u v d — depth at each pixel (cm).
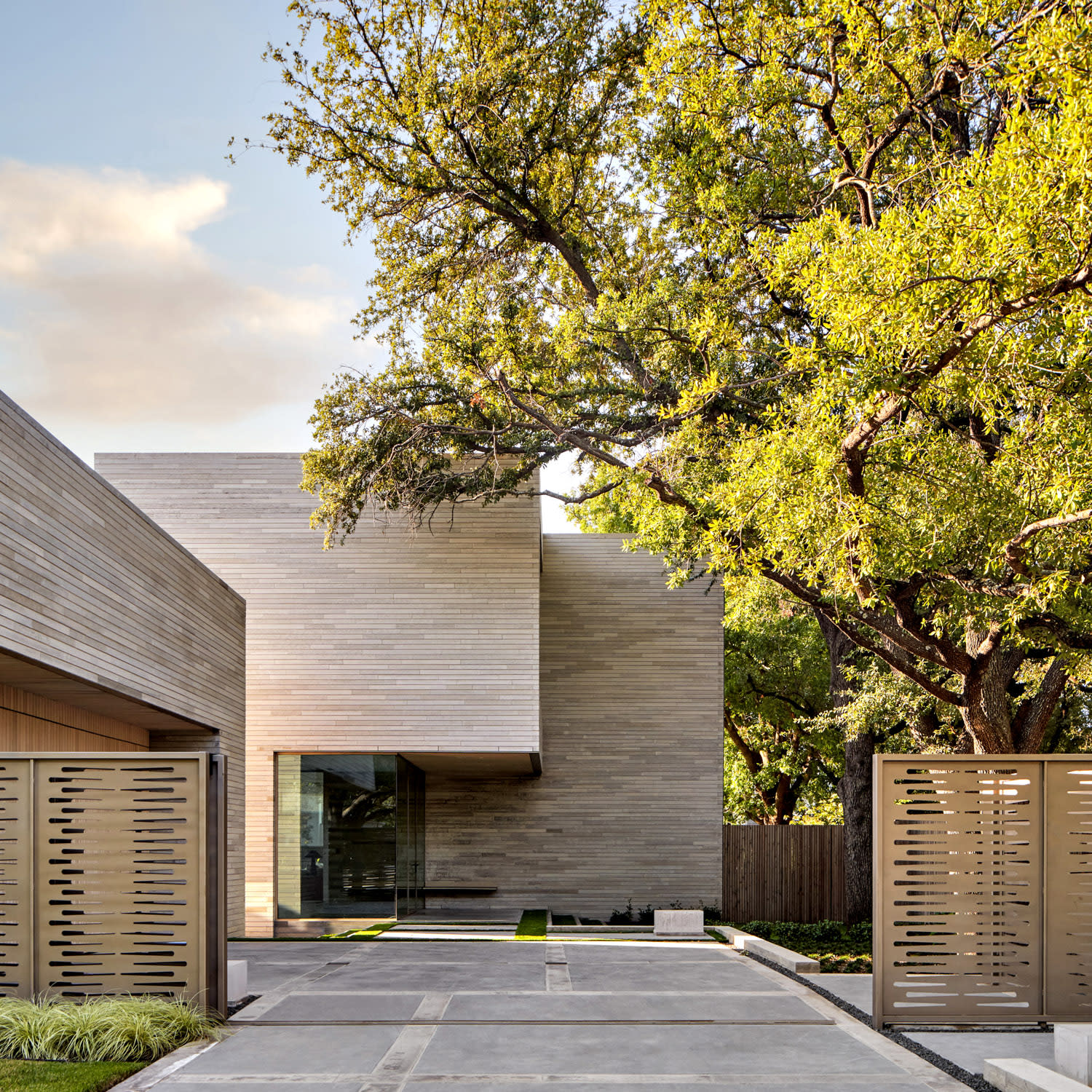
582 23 1520
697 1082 520
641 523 1306
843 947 1362
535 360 1490
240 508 1673
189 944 668
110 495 984
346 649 1628
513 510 1652
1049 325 695
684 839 2039
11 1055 566
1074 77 580
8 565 751
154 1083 516
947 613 1088
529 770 1933
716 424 1341
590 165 1659
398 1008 717
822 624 1953
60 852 678
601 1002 741
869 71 948
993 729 1109
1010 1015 665
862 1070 547
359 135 1594
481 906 2017
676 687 2094
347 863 1638
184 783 684
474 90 1506
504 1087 509
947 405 1002
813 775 2825
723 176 1312
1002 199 586
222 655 1431
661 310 1309
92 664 930
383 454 1505
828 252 730
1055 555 834
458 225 1722
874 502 888
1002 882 677
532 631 1620
